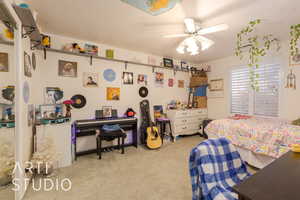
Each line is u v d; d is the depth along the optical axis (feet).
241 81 12.30
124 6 5.94
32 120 7.13
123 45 10.55
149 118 11.93
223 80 13.66
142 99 12.32
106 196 5.51
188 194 5.64
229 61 13.17
